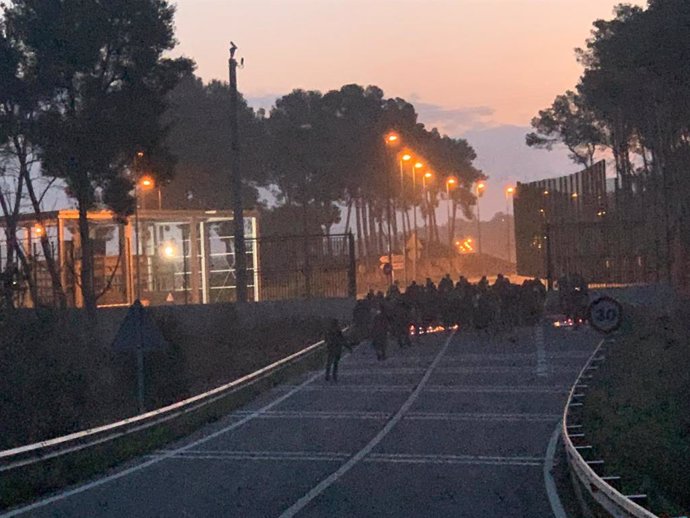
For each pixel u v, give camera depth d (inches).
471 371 1098.1
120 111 1590.8
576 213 2324.1
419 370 1130.0
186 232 2335.1
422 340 1427.2
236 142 1576.0
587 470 446.0
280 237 1683.1
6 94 1571.1
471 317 1455.5
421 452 660.1
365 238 3796.8
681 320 1290.6
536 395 911.7
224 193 3208.7
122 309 1566.2
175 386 1018.1
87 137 1565.0
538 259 2559.1
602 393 833.5
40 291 1811.0
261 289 1723.7
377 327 1233.4
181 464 642.8
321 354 1278.3
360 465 618.2
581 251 1921.8
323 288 1691.7
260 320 1578.5
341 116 3484.3
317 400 952.3
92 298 1593.3
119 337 799.7
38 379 876.6
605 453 567.8
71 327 1235.9
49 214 1830.7
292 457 655.8
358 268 2999.5
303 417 849.5
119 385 1003.9
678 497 498.6
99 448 661.3
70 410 855.7
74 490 561.0
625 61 1733.5
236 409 920.9
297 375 1147.3
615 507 397.1
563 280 1552.7
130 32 1599.4
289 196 3464.6
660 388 842.2
